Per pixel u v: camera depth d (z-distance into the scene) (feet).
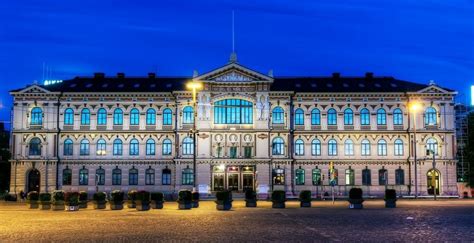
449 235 107.76
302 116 349.00
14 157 342.85
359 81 367.86
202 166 338.13
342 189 345.31
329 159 346.33
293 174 345.10
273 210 193.67
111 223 137.28
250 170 341.00
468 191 346.95
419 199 307.58
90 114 347.56
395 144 349.20
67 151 347.15
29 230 120.06
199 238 104.73
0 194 373.81
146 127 346.95
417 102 348.38
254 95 343.46
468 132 366.84
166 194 321.73
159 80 366.02
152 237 106.32
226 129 340.59
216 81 342.23
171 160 345.10
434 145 347.77
